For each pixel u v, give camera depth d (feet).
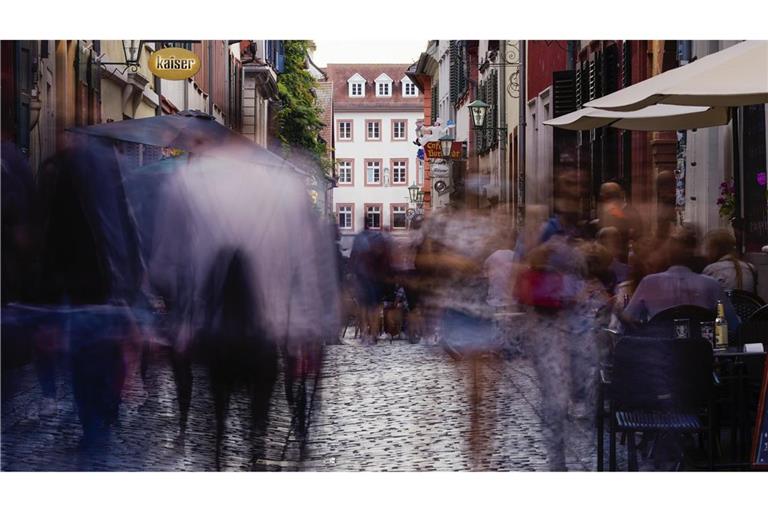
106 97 88.63
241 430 33.14
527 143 120.78
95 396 29.99
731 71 28.45
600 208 44.73
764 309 29.12
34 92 67.15
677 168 65.26
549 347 29.73
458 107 195.72
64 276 29.78
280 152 48.29
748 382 28.60
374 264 63.62
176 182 31.53
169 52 84.89
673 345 25.44
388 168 394.11
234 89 167.32
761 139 50.01
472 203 32.12
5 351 35.06
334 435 32.58
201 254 31.24
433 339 61.67
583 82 93.56
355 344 62.08
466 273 30.55
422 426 34.04
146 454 29.43
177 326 32.01
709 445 26.08
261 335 30.96
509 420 35.06
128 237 29.91
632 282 35.35
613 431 25.77
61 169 29.48
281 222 31.50
